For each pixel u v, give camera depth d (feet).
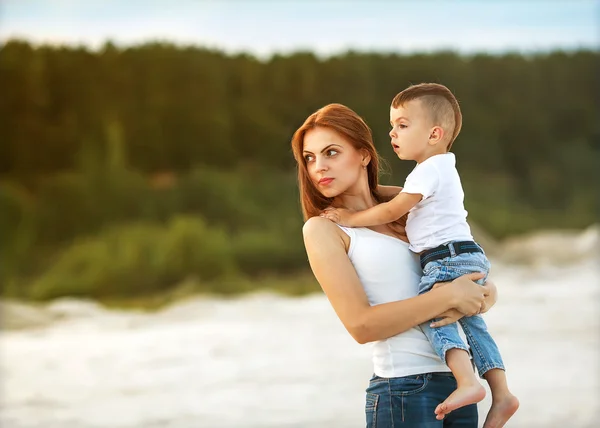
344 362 51.62
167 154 123.13
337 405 40.75
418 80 132.05
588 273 94.99
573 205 130.62
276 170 126.11
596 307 69.97
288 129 128.57
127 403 43.16
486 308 15.62
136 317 77.87
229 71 128.57
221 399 43.16
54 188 110.63
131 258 97.19
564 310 68.64
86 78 122.62
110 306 87.66
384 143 123.95
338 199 16.46
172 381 48.29
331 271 14.93
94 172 113.39
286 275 105.81
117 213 111.24
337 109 15.89
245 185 119.85
